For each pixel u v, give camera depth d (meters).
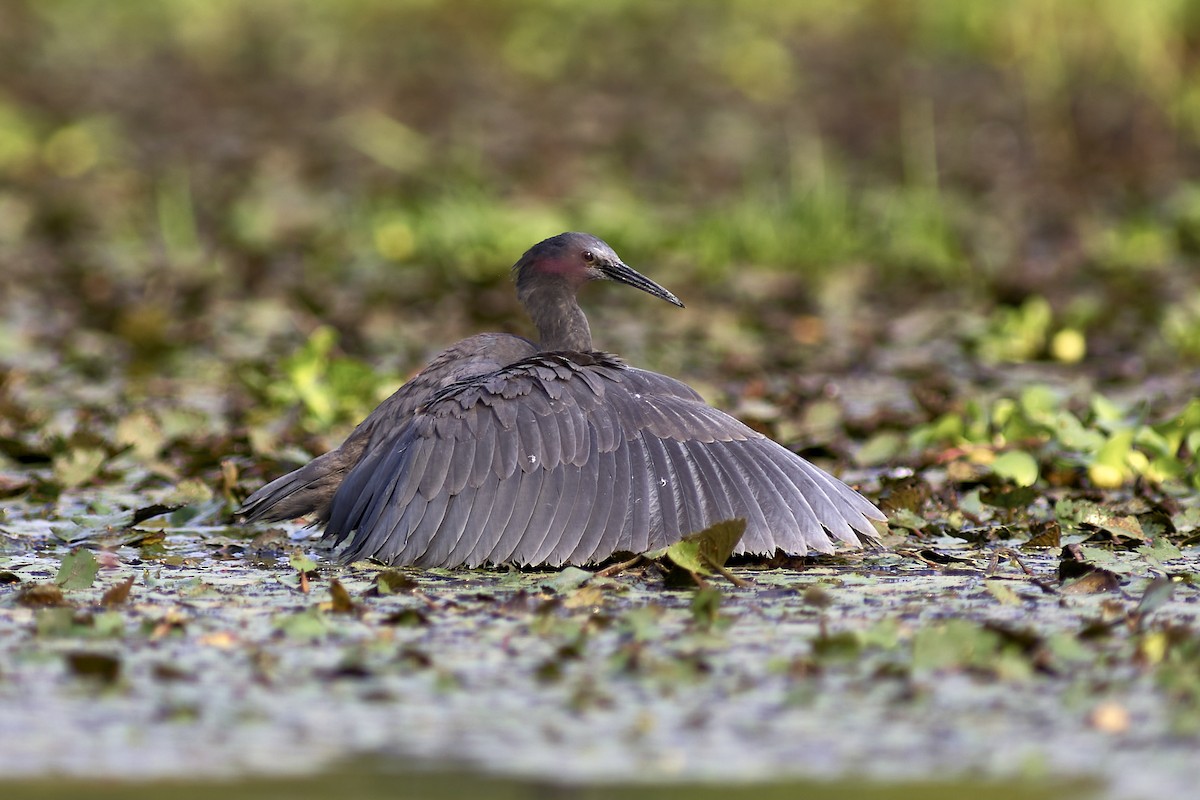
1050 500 11.16
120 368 17.38
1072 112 29.78
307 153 29.78
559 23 36.78
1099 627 7.76
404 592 8.77
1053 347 17.48
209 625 8.15
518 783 6.07
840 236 23.95
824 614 8.30
